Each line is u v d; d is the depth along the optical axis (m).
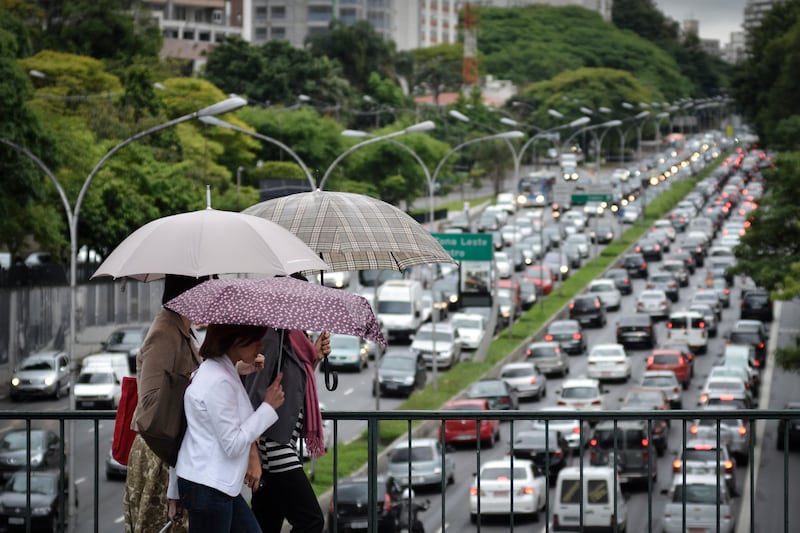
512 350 161.75
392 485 69.12
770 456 106.25
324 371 21.44
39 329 144.75
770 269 116.06
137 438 20.62
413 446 90.38
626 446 94.25
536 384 132.38
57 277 150.25
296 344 20.69
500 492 80.94
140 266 19.39
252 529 19.36
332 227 23.14
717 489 21.98
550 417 22.16
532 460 100.19
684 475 22.06
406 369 133.88
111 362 128.75
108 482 93.06
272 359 20.03
